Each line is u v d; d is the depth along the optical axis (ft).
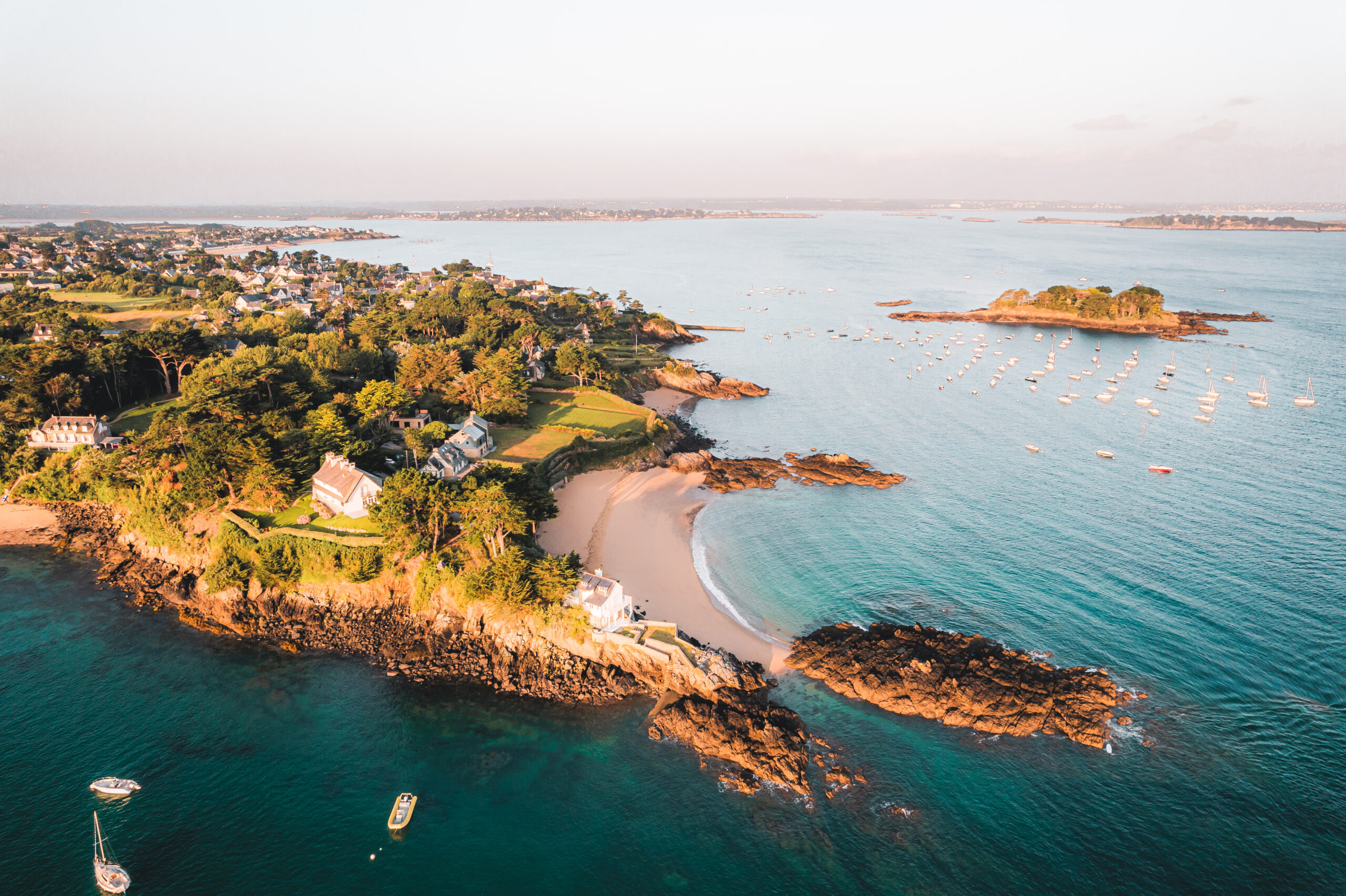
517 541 343.05
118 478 384.06
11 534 388.57
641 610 322.75
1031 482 478.59
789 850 216.54
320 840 216.95
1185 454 527.40
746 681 280.51
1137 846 216.13
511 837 220.23
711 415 638.94
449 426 473.67
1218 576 353.72
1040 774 241.35
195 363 551.59
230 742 252.83
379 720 265.13
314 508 362.33
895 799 232.94
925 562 372.79
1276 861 210.59
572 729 262.88
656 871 209.77
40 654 295.07
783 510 436.76
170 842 213.87
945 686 276.00
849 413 643.86
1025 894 202.59
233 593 331.57
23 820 218.79
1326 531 399.03
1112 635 309.22
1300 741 252.42
